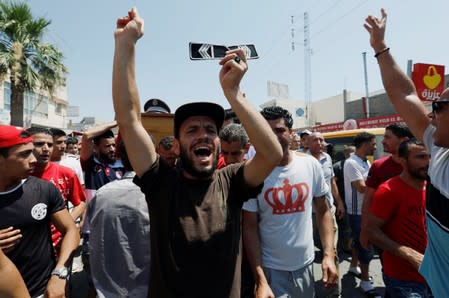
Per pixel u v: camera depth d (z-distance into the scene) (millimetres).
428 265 1622
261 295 1856
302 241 2184
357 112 24656
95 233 2043
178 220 1468
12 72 11352
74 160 4551
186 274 1415
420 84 8008
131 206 2029
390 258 2328
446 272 1490
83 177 4312
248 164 1562
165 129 4883
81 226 3256
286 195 2162
